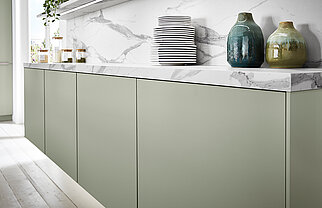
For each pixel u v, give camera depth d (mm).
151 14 2398
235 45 1435
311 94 947
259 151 985
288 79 896
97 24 3145
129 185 1616
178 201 1316
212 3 1877
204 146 1173
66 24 3791
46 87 2646
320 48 1361
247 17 1459
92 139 1944
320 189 1001
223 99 1088
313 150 969
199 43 1981
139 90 1493
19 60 5148
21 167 3244
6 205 2412
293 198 928
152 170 1449
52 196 2576
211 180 1158
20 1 5016
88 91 1957
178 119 1281
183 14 2094
